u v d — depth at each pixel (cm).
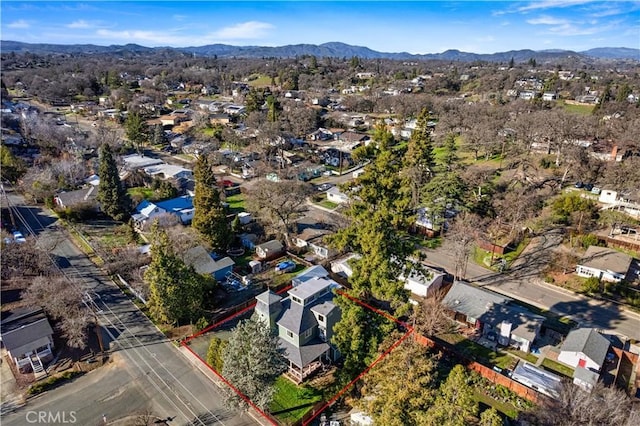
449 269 4266
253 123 9919
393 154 3231
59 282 3581
